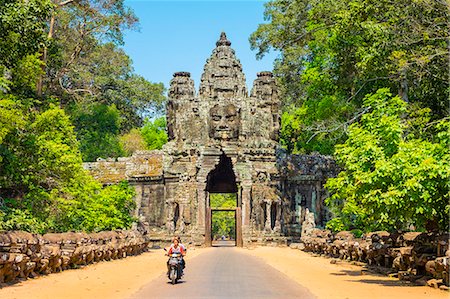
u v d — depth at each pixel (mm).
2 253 17797
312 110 46469
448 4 28484
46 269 21969
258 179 55938
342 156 22031
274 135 58469
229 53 59469
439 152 19844
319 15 37375
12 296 15406
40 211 30375
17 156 29062
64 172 31156
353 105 41562
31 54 31641
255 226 54969
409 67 29766
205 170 55844
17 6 26297
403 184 19016
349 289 17906
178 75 59344
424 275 20188
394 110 22172
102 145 72625
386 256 24516
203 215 55031
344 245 31812
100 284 19109
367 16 31656
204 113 57219
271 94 59031
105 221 37438
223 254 40875
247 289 17656
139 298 15375
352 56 35438
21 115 28281
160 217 57094
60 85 65625
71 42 63094
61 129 33250
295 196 58094
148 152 60750
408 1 29812
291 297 15641
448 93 31484
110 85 78750
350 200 24000
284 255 40375
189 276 22391
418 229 27719
